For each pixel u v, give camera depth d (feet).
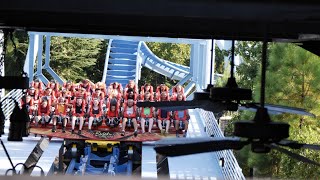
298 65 52.80
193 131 73.00
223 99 25.95
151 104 28.53
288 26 18.19
